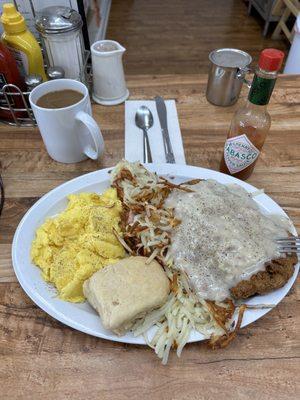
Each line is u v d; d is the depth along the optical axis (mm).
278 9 2963
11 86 991
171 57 2918
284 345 653
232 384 603
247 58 1109
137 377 608
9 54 995
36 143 1037
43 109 833
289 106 1168
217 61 1085
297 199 901
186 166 910
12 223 836
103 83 1132
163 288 654
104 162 989
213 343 638
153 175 879
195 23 3373
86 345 644
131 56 2928
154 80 1276
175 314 675
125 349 640
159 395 589
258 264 695
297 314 694
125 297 620
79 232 772
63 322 633
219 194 813
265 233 746
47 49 1090
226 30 3268
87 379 604
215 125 1103
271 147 1036
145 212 812
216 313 659
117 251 750
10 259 766
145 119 1092
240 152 857
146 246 751
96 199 841
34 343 646
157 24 3350
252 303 677
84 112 880
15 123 1086
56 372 611
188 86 1250
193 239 743
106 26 3195
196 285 697
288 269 695
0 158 992
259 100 727
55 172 959
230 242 719
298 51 1426
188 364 625
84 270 690
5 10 997
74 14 1073
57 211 831
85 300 688
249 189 862
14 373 609
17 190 911
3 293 714
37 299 663
